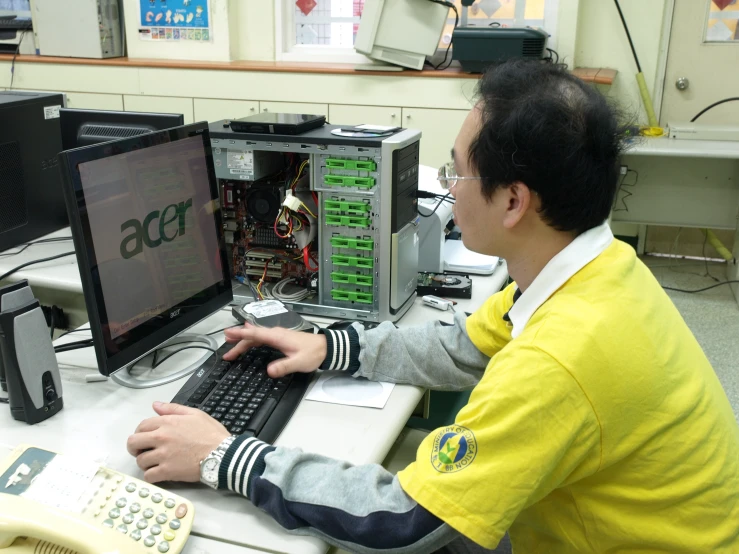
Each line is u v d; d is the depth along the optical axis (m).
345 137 1.36
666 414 0.83
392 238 1.38
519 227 0.89
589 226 0.88
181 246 1.25
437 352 1.21
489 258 1.79
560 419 0.78
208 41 3.98
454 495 0.79
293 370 1.17
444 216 1.68
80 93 4.03
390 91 3.57
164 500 0.85
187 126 1.26
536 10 3.70
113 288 1.09
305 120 1.45
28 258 1.77
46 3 3.96
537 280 0.90
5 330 1.02
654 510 0.86
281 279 1.59
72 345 1.31
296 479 0.89
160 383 1.19
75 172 1.00
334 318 1.47
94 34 3.96
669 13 3.66
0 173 1.76
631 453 0.84
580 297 0.85
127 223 1.11
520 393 0.78
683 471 0.85
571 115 0.81
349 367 1.20
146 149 1.15
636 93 3.79
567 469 0.81
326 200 1.41
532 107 0.81
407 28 3.48
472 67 3.46
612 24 3.70
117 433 1.04
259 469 0.90
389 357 1.21
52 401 1.08
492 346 1.18
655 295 0.91
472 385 1.22
